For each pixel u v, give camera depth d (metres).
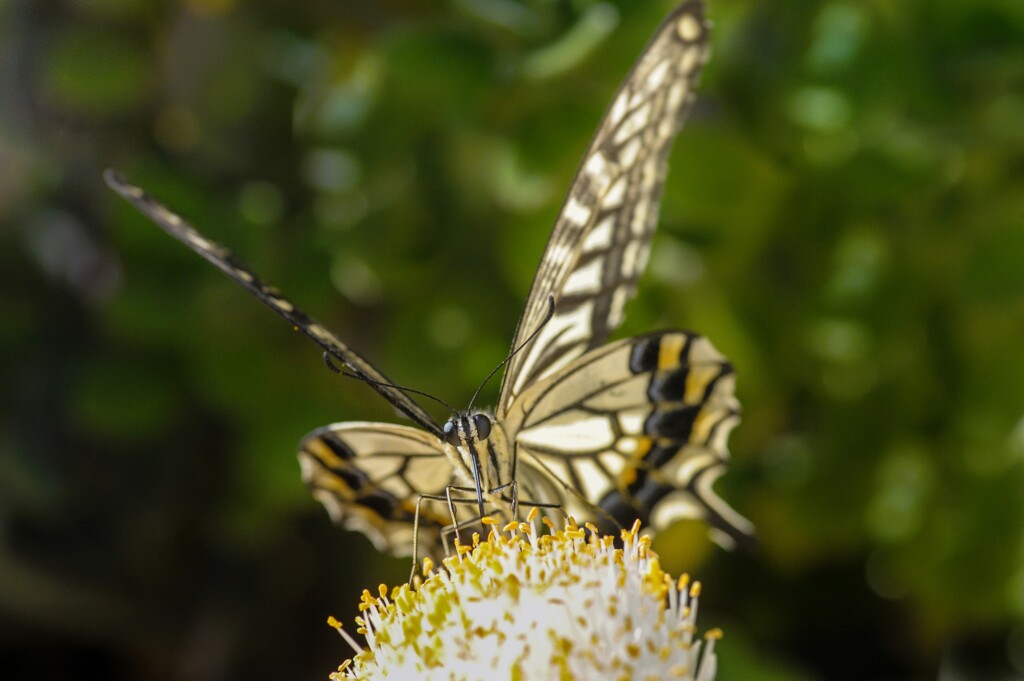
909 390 0.45
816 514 0.46
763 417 0.46
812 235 0.45
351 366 0.39
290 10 0.48
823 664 0.48
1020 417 0.45
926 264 0.45
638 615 0.36
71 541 0.50
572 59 0.43
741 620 0.48
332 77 0.47
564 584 0.37
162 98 0.49
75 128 0.50
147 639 0.50
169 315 0.46
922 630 0.47
